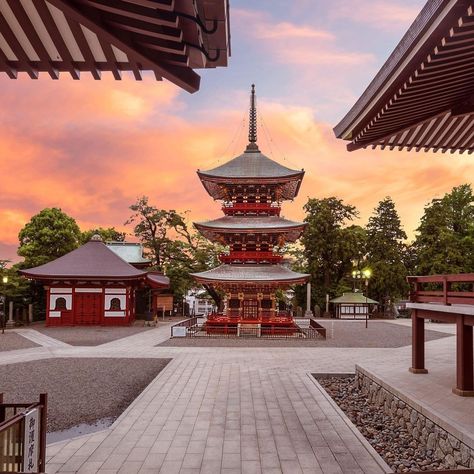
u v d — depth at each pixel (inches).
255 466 346.9
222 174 1441.9
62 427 460.1
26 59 241.4
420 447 413.4
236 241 1439.5
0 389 619.8
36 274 1553.9
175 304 2301.9
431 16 240.4
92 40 225.5
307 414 486.6
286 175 1407.5
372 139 406.9
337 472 336.5
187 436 415.8
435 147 449.1
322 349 1010.7
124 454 371.2
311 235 2432.3
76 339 1229.7
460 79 321.1
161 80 230.8
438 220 2144.4
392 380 532.4
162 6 166.2
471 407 411.5
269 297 1398.9
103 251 1726.1
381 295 2394.2
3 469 258.4
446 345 1025.5
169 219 2196.1
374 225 2464.3
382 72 308.3
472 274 440.5
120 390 617.3
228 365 797.9
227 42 210.5
